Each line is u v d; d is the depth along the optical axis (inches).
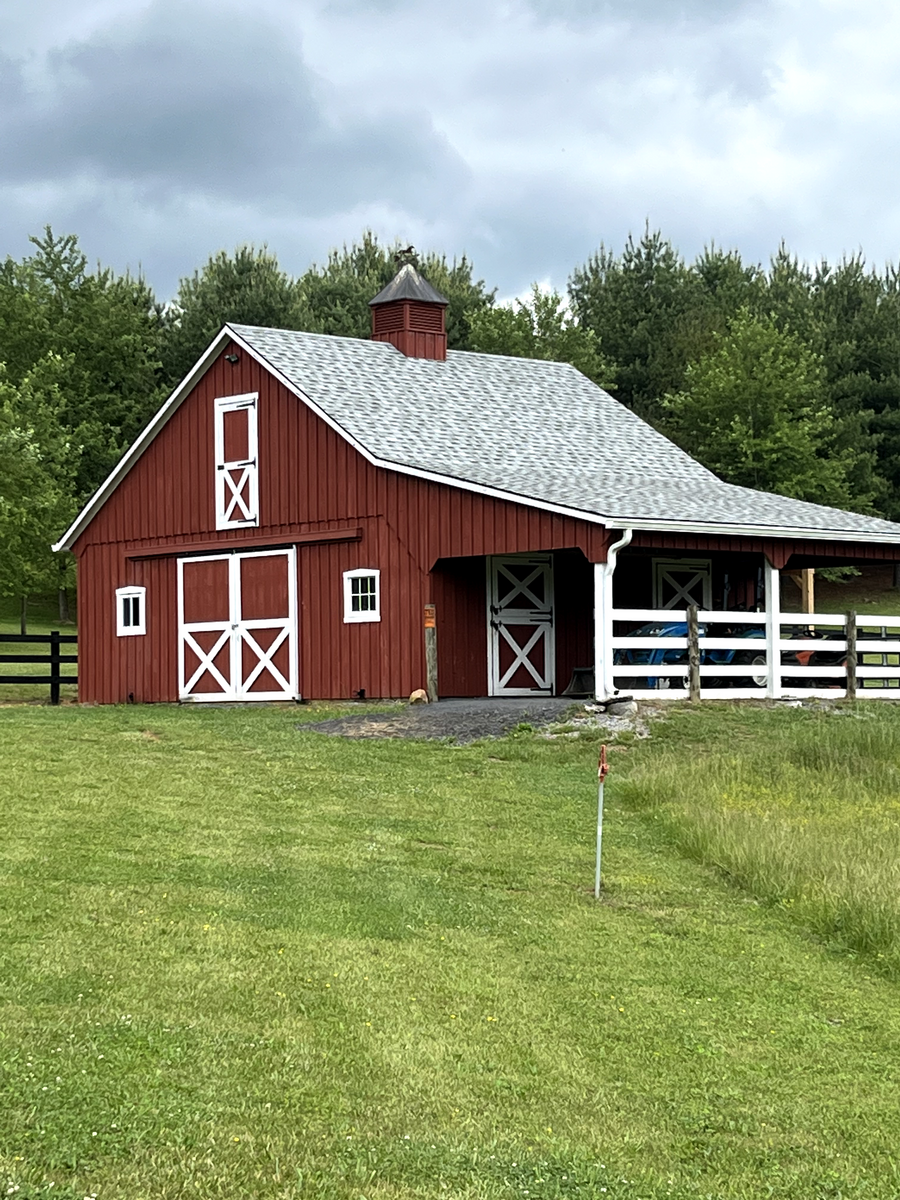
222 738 749.9
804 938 428.5
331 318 2487.7
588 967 385.4
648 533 848.3
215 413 1074.1
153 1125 263.3
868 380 2389.3
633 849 532.7
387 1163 258.5
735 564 1099.9
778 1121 294.7
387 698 956.6
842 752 715.4
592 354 2369.6
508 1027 333.4
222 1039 307.3
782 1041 340.5
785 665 987.3
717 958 402.6
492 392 1171.3
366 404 1034.7
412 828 543.5
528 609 989.8
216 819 533.0
